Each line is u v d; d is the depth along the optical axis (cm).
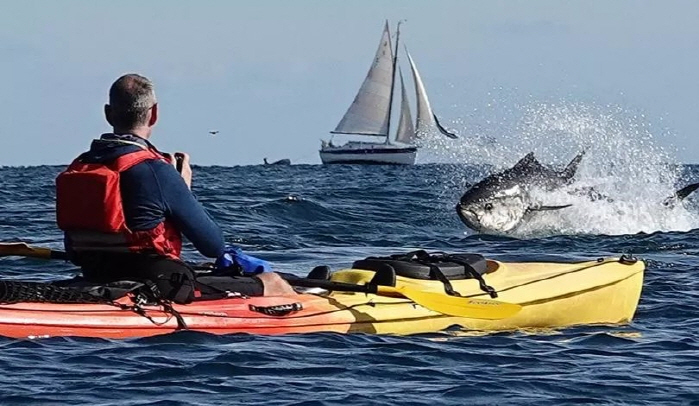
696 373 900
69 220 928
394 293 1013
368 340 981
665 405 805
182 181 932
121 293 941
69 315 918
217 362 873
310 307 1009
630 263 1193
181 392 796
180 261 959
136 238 925
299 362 891
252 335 963
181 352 898
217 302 973
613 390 840
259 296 1002
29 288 924
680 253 1739
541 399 811
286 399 788
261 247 1772
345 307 1023
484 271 1123
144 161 920
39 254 1030
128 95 924
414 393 817
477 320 1071
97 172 912
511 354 958
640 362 940
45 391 786
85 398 774
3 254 1035
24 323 902
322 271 1080
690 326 1116
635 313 1191
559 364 924
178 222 936
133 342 916
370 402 787
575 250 1800
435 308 1007
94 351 885
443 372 883
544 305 1101
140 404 766
